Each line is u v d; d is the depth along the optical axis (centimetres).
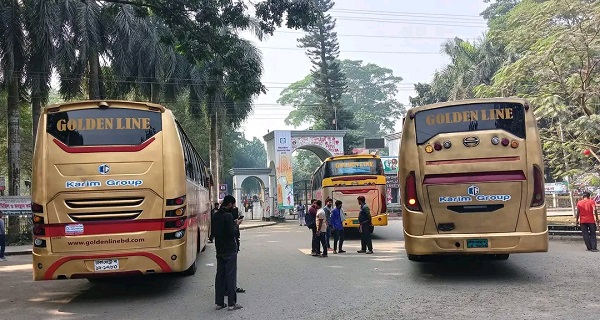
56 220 830
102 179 844
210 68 1680
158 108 896
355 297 832
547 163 2169
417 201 925
